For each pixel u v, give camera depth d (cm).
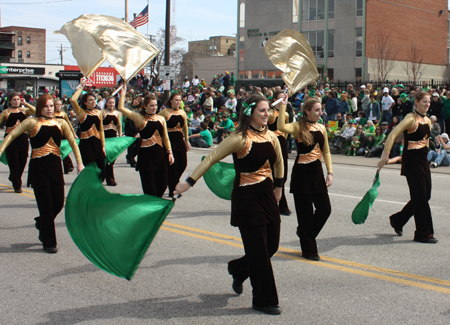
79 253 575
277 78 4056
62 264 536
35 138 558
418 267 518
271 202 403
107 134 1020
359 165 1398
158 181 759
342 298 434
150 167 742
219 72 7900
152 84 3216
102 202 414
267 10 4088
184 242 618
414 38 4025
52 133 564
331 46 3819
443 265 525
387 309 410
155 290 459
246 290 458
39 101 561
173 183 863
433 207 816
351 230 673
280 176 415
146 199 412
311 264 529
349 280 480
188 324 385
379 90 1794
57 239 632
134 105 1245
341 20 3744
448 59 4634
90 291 457
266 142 400
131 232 403
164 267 523
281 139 746
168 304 425
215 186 760
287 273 501
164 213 402
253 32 4188
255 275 399
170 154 764
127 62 652
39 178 561
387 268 515
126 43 658
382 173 1228
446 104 1588
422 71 4084
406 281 476
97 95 2177
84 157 895
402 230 655
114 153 953
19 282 481
